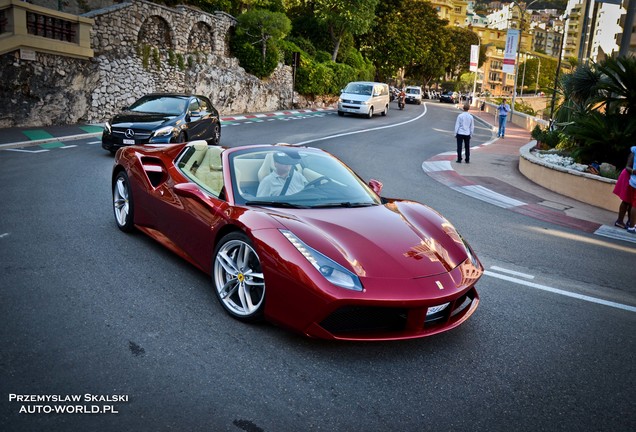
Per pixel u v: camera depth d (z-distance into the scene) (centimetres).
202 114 1240
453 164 1467
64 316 357
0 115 1389
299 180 432
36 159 1020
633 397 312
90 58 1648
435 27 7288
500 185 1185
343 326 324
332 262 325
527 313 439
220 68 2428
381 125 2573
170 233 465
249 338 346
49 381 280
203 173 451
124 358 309
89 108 1659
